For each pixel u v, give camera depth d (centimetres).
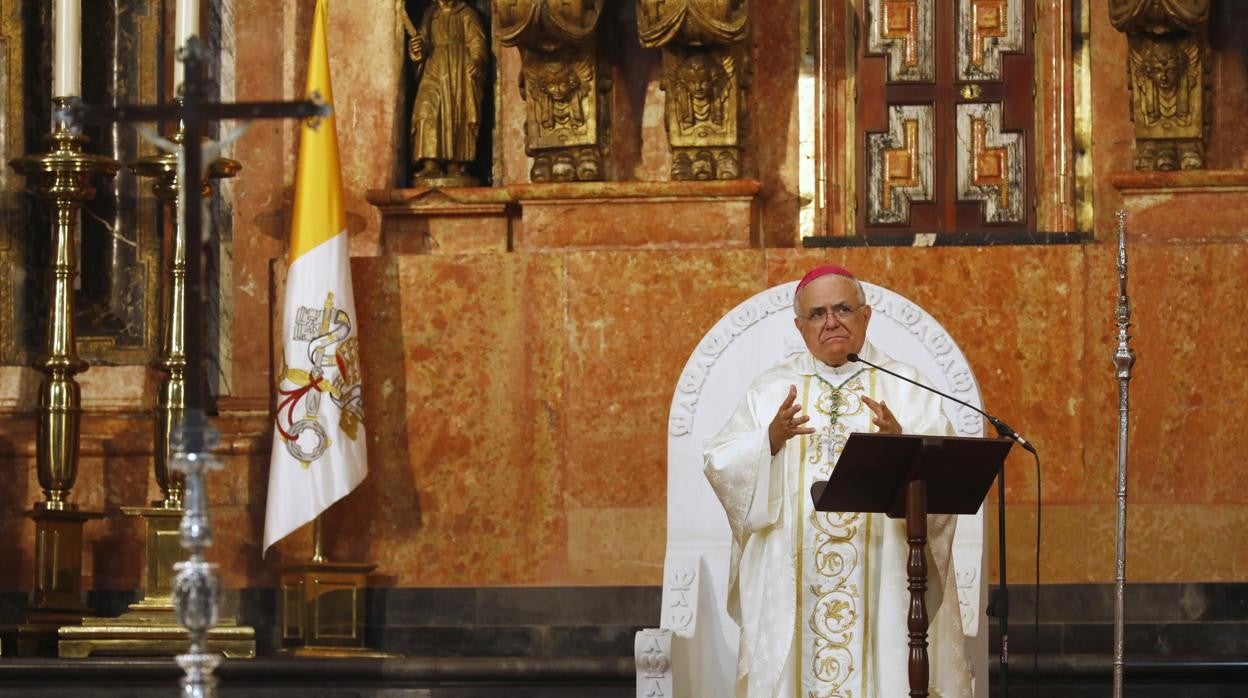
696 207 1711
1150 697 1490
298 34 1822
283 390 1634
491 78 1827
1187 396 1638
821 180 1761
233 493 1738
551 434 1681
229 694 1525
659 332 1672
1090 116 1748
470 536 1683
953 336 1647
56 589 1695
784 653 1209
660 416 1667
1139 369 1639
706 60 1714
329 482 1619
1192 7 1670
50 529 1694
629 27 1781
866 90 1781
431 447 1691
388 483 1691
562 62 1734
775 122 1773
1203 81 1711
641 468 1667
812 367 1278
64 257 1725
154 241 1859
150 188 1864
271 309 1773
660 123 1772
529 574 1673
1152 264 1645
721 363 1409
